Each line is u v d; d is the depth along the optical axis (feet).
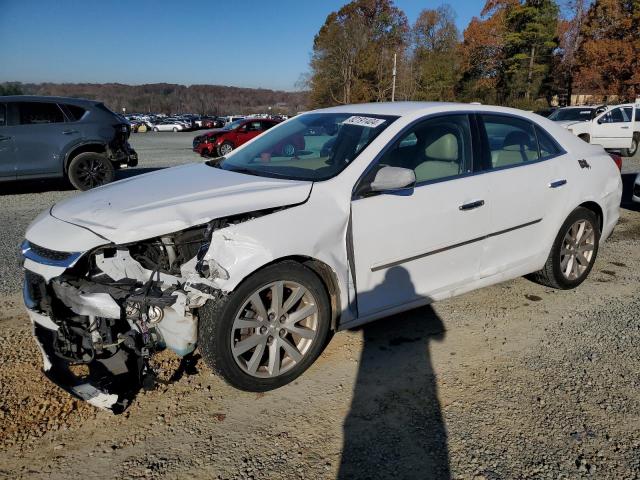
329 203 9.82
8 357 10.78
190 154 61.77
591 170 14.25
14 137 29.91
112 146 33.01
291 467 7.79
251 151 13.02
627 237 20.54
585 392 9.65
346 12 203.10
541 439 8.38
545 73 157.17
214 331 8.68
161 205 9.25
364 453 8.08
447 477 7.59
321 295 9.75
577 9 138.82
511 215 12.37
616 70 119.85
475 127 12.26
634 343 11.51
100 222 8.95
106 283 8.84
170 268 9.22
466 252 11.80
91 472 7.68
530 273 14.32
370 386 9.89
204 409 9.18
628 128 51.34
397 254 10.65
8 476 7.59
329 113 13.21
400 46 185.57
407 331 12.13
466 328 12.28
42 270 8.74
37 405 9.22
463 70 175.22
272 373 9.50
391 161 10.81
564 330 12.17
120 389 8.86
